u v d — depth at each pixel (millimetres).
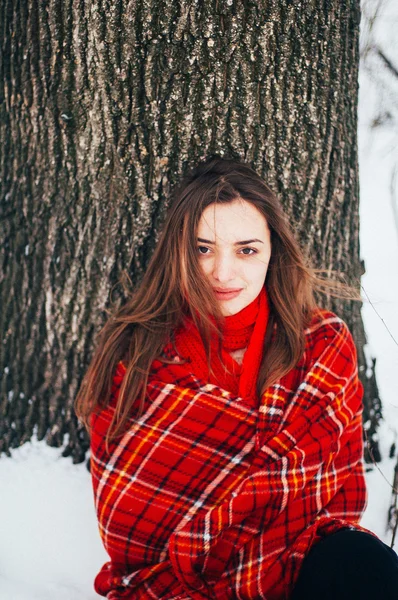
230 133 1955
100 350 1849
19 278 2225
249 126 1959
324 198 2109
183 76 1906
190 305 1738
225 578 1625
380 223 3480
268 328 1853
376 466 2115
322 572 1480
